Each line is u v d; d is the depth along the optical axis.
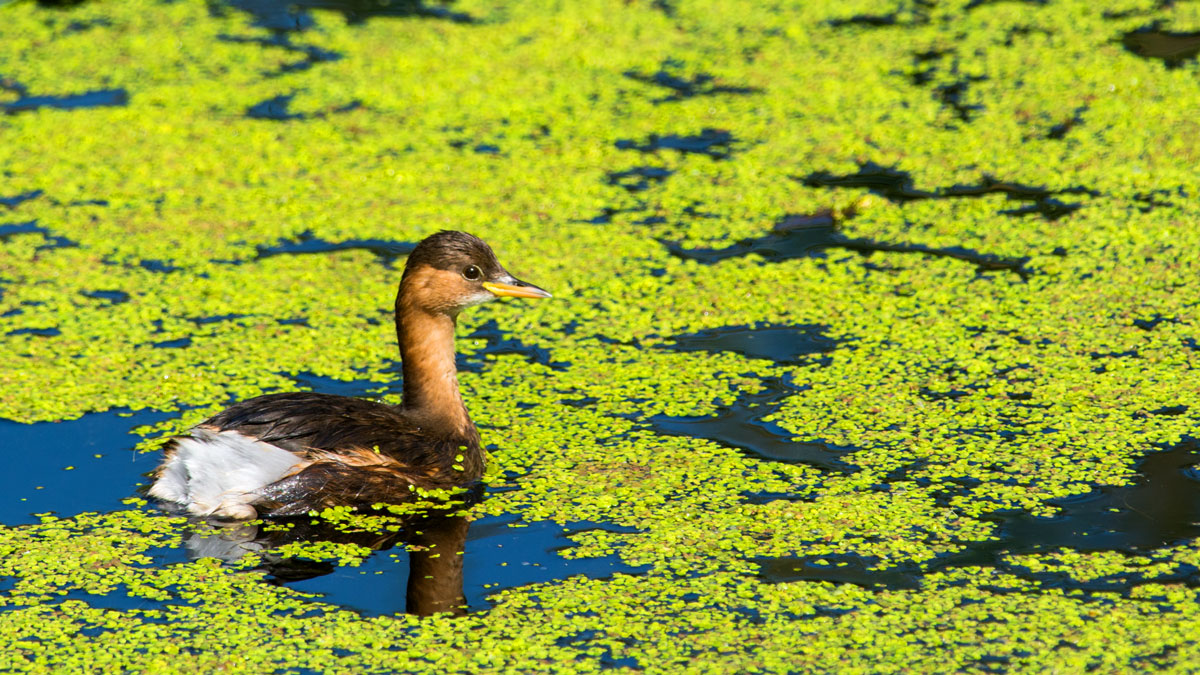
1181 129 19.22
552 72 22.41
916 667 9.52
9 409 13.51
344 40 23.77
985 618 10.07
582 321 15.48
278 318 15.56
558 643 9.95
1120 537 11.05
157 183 19.06
